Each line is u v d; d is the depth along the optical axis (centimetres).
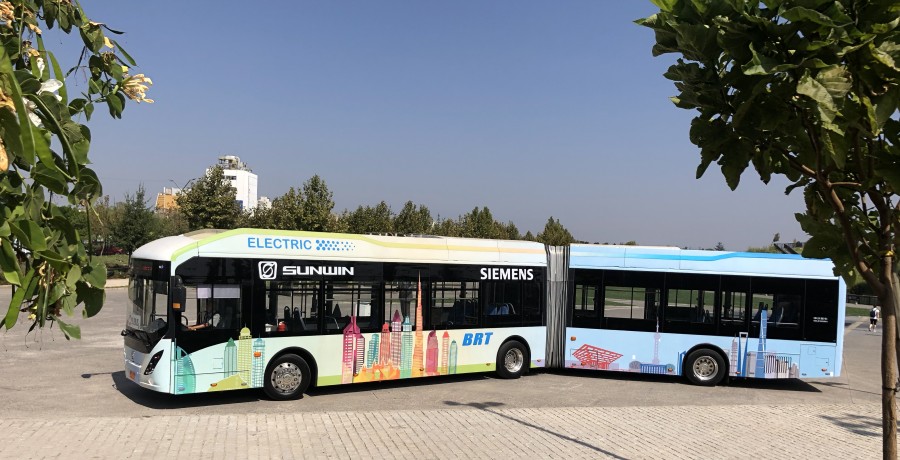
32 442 757
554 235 6225
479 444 820
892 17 269
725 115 314
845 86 252
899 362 361
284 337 1084
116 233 3978
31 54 191
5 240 163
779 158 362
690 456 802
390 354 1194
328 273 1135
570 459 771
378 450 779
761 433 933
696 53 287
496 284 1334
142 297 1022
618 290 1388
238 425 879
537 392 1238
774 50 271
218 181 3528
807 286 1356
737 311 1362
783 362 1344
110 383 1162
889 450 362
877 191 360
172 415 935
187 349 991
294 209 3400
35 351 1477
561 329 1402
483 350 1309
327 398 1128
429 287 1250
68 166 177
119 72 233
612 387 1323
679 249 1389
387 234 1264
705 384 1366
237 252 1052
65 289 180
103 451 738
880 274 367
